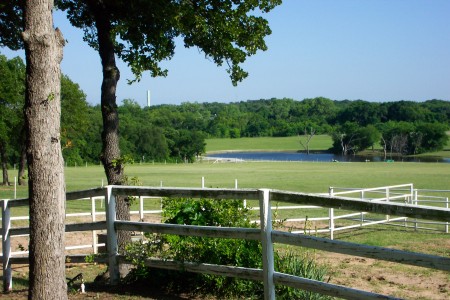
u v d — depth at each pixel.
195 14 8.96
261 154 157.75
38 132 5.43
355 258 11.14
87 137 98.62
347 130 160.25
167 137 122.38
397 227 17.89
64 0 9.94
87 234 15.85
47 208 5.46
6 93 40.06
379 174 55.75
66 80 47.09
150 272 7.19
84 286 7.25
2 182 48.75
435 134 143.38
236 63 10.02
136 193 6.86
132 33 9.27
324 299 6.27
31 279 5.52
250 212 7.46
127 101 148.00
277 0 9.55
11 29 10.03
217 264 6.50
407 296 7.97
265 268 5.53
